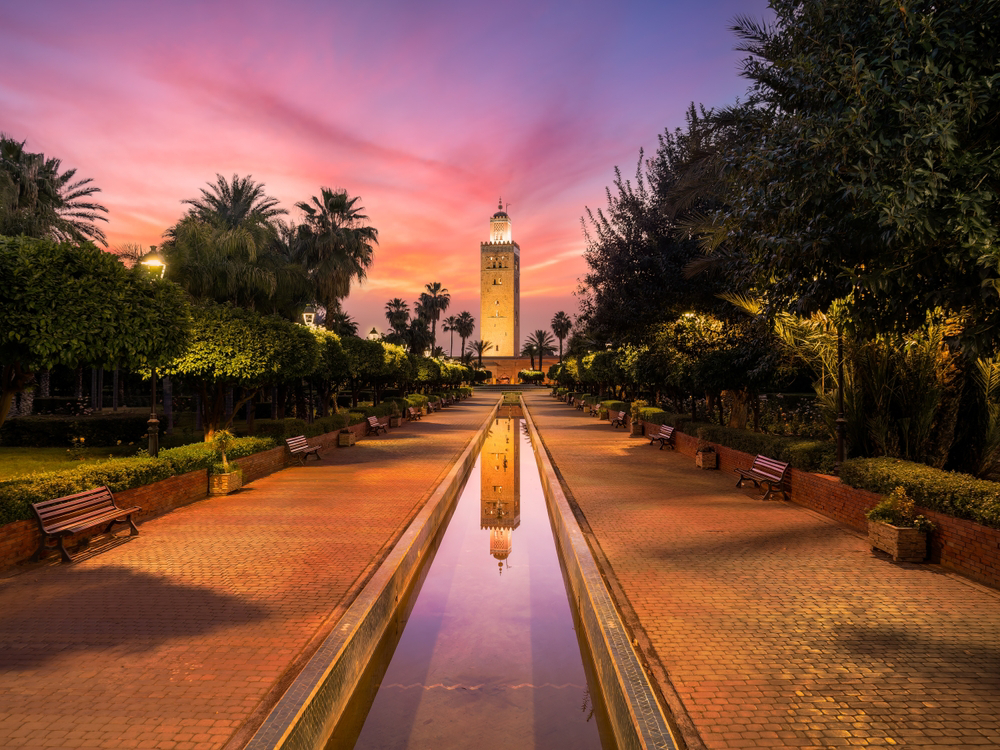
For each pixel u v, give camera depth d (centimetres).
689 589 618
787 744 354
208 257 2412
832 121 537
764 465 1165
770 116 744
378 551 757
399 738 453
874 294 566
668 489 1195
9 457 1603
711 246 968
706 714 386
